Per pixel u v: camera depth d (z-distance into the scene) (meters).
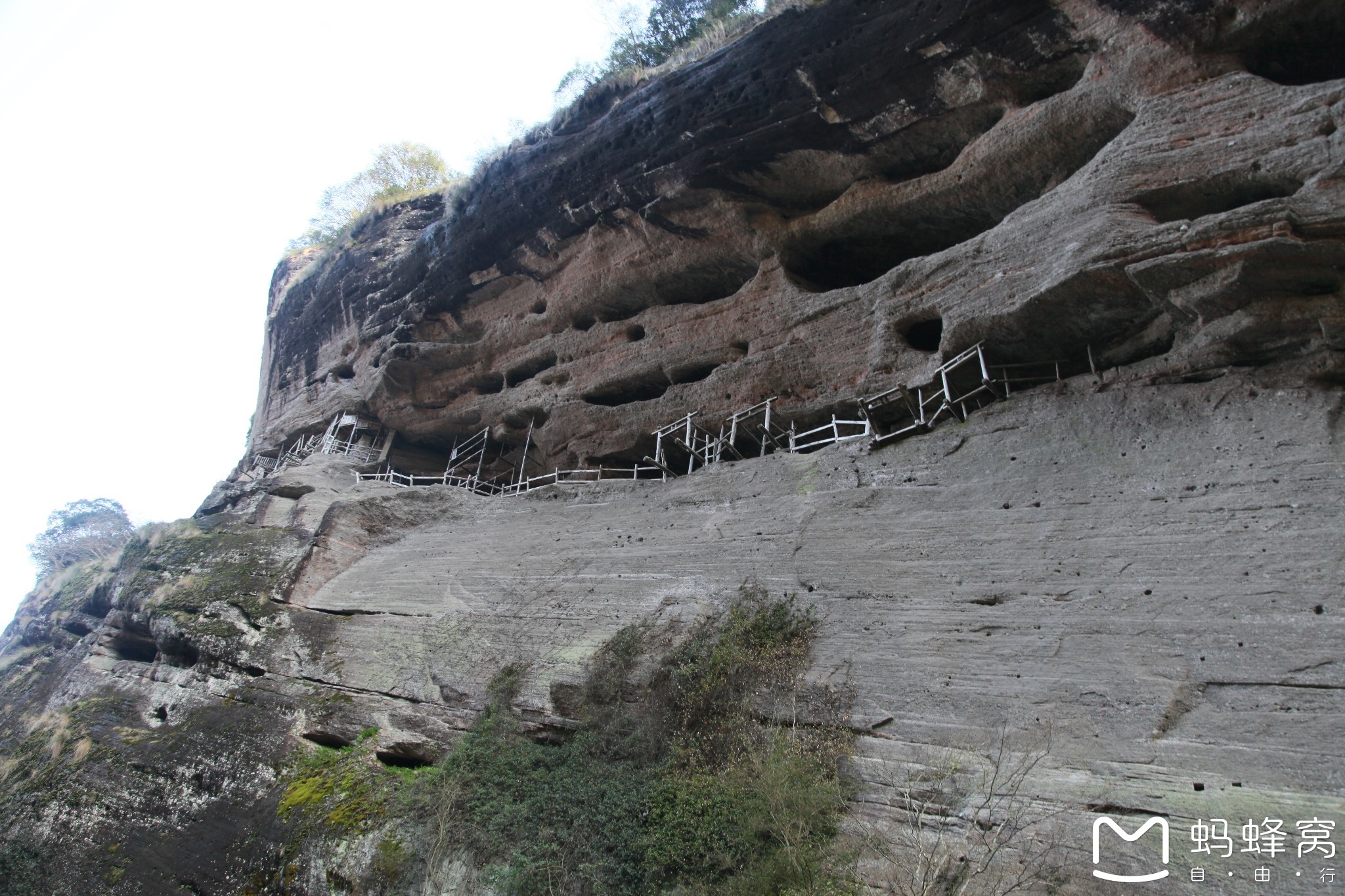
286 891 11.02
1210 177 10.40
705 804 9.24
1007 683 8.89
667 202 16.41
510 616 13.86
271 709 14.57
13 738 19.31
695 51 18.66
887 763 8.88
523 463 19.06
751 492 13.16
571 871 9.59
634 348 17.47
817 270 16.25
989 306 11.87
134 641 19.86
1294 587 8.11
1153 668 8.27
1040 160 12.61
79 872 13.17
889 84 13.65
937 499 11.10
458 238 21.00
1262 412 9.50
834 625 10.53
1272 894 6.49
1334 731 7.16
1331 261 9.28
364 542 17.83
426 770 12.15
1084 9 11.98
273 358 30.41
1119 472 9.95
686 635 11.52
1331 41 10.78
